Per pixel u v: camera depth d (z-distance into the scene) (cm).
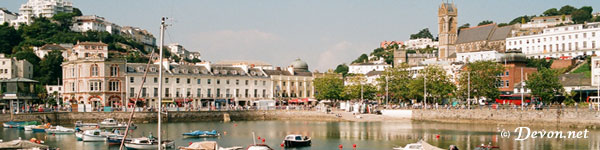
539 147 9294
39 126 11950
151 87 17938
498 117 14012
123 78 17488
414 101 18525
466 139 10519
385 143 10069
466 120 14650
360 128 13162
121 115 14512
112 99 17312
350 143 10106
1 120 13088
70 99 17800
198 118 15625
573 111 12694
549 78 15862
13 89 14850
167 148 9038
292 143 9606
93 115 14288
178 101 18100
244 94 19912
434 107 15950
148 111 14812
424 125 13938
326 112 16788
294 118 16962
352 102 19412
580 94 16538
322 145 9844
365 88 19762
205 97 18875
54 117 13775
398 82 18688
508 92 19575
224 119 15938
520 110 13662
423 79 17375
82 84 17512
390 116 16388
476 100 18362
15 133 11531
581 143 9781
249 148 8356
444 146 9525
